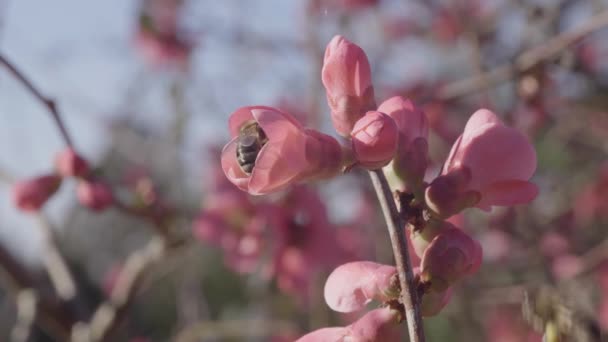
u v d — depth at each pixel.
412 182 0.30
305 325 0.73
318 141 0.29
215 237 0.55
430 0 0.89
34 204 0.45
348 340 0.29
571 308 0.34
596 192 0.85
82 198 0.46
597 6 0.72
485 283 0.77
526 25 0.69
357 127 0.29
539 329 0.34
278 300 0.73
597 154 0.92
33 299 0.52
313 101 0.69
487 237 0.77
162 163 0.72
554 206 0.83
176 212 0.53
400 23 0.92
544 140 0.89
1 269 0.53
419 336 0.28
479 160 0.30
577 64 0.61
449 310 0.80
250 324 0.62
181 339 0.61
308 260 0.54
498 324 0.84
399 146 0.30
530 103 0.66
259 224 0.54
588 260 0.74
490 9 0.86
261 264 0.60
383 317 0.29
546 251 0.75
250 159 0.29
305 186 0.55
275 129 0.28
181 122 0.69
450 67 0.90
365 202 0.78
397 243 0.29
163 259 0.54
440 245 0.29
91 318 0.55
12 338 0.59
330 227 0.56
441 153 0.71
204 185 0.68
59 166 0.46
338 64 0.30
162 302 1.19
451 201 0.29
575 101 0.80
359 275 0.29
